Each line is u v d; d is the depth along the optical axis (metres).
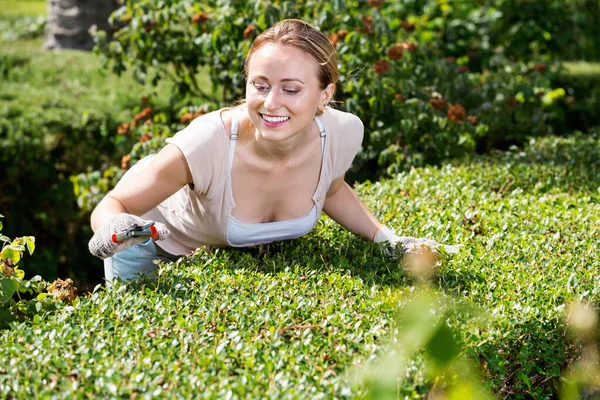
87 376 2.14
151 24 5.60
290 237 3.19
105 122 6.21
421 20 7.76
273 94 2.70
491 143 5.99
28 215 6.12
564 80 7.65
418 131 5.31
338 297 2.68
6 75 7.86
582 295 2.72
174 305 2.63
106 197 2.89
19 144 5.98
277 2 5.14
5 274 2.78
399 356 1.31
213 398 2.04
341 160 3.10
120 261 3.25
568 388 1.45
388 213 3.64
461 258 3.06
